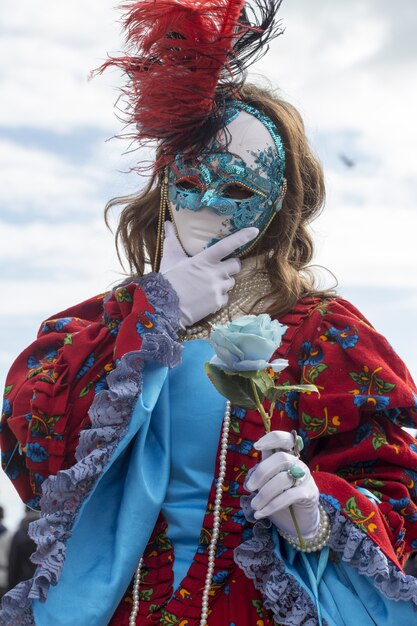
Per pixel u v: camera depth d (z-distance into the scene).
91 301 4.00
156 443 3.48
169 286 3.52
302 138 3.81
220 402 3.48
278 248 3.71
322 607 3.21
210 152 3.59
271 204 3.66
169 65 3.54
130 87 3.59
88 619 3.26
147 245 3.99
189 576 3.34
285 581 3.23
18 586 3.33
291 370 3.53
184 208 3.64
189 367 3.55
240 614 3.31
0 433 3.79
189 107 3.53
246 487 3.16
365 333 3.54
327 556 3.27
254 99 3.76
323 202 3.91
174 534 3.40
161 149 3.66
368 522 3.24
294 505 3.18
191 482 3.43
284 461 3.13
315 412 3.42
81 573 3.33
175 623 3.29
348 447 3.45
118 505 3.44
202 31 3.55
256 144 3.65
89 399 3.58
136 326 3.49
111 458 3.32
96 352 3.62
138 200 4.03
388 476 3.43
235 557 3.24
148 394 3.39
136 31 3.58
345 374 3.47
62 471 3.27
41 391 3.58
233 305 3.65
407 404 3.41
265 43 3.66
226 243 3.56
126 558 3.31
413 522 3.40
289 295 3.63
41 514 3.36
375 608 3.23
